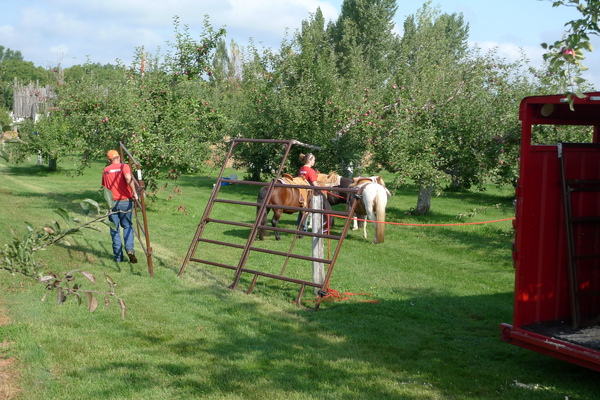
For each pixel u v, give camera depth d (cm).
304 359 578
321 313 755
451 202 2359
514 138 1583
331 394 491
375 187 1372
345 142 1975
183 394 480
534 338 546
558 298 593
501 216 1941
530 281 574
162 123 1731
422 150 1767
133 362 548
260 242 1322
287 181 1373
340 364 568
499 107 1608
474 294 895
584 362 504
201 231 961
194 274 946
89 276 320
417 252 1266
